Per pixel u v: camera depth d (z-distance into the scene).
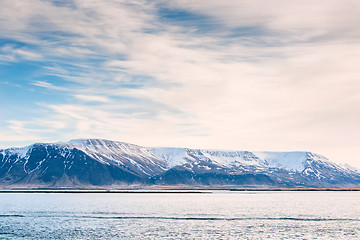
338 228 107.94
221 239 91.00
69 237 93.44
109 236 94.81
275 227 110.06
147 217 136.38
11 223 118.75
